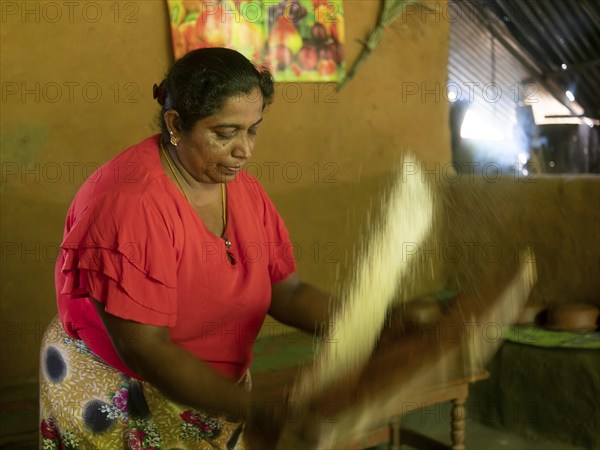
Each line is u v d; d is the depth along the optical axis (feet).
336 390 4.46
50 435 5.80
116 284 4.88
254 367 9.84
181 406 5.57
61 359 5.69
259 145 12.19
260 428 4.74
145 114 11.00
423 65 14.23
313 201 12.80
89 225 4.95
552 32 21.27
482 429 12.41
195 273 5.24
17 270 10.16
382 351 4.58
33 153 10.16
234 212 5.56
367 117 13.44
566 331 12.07
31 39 10.02
